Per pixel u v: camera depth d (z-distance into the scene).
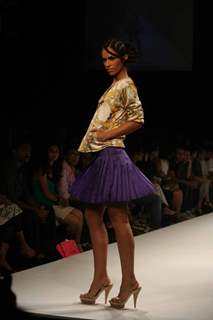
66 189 6.18
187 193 8.78
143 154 8.45
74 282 4.06
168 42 10.55
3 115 8.80
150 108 11.37
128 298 3.43
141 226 7.38
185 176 9.09
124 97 3.32
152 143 9.17
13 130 7.97
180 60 10.59
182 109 11.59
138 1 10.41
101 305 3.50
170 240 5.81
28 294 3.74
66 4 10.00
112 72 3.39
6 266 5.00
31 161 6.07
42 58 9.70
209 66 11.61
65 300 3.61
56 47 9.98
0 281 4.05
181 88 11.56
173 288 3.94
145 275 4.32
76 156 6.55
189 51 10.58
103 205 3.44
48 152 6.12
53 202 6.02
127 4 10.38
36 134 8.13
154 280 4.17
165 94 11.45
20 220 5.27
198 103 11.64
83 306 3.47
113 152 3.35
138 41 10.46
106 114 3.35
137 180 3.36
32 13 9.54
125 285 3.41
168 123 11.42
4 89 9.17
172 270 4.49
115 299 3.43
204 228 6.56
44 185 5.99
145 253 5.16
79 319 3.24
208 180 9.73
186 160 9.17
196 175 9.65
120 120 3.34
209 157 10.18
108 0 10.36
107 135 3.32
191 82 11.59
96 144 3.36
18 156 5.97
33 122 9.01
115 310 3.40
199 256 5.04
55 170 6.18
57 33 9.95
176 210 8.31
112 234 6.67
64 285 3.98
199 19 11.30
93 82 10.45
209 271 4.46
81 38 10.34
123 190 3.29
